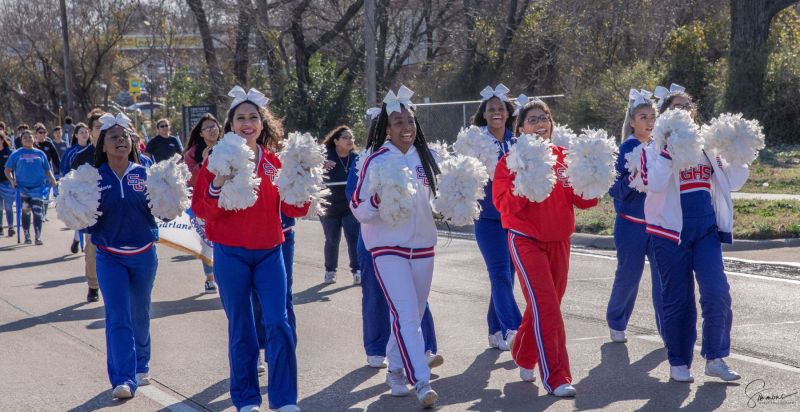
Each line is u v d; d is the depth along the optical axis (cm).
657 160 581
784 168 2112
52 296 1041
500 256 685
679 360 607
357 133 3069
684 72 2961
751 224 1293
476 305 918
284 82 3145
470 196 568
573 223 600
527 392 602
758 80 2730
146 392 636
